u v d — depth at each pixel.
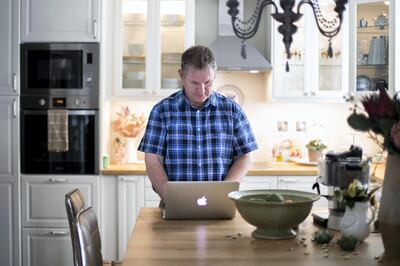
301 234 1.96
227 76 4.76
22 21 4.11
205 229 2.04
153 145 2.59
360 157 2.08
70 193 2.28
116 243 4.15
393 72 3.97
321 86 4.46
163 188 2.48
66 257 4.14
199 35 4.77
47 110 4.11
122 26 4.38
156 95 4.39
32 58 4.11
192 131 2.62
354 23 4.23
